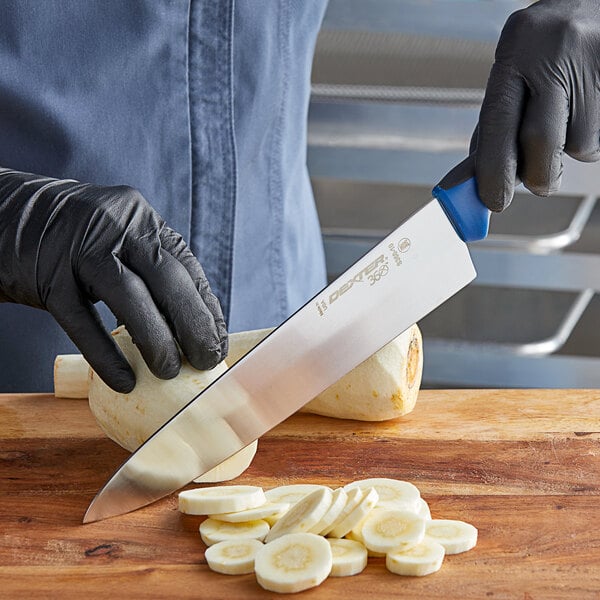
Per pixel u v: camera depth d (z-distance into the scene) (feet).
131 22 3.85
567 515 2.99
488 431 3.55
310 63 4.60
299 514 2.86
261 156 4.43
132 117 3.96
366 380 3.49
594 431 3.53
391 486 3.07
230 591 2.65
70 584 2.68
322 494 2.85
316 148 5.29
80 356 3.84
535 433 3.53
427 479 3.23
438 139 5.24
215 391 3.09
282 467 3.34
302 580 2.60
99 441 3.52
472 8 5.03
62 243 3.16
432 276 3.18
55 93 3.80
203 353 3.17
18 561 2.78
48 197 3.24
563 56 3.15
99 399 3.38
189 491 3.01
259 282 4.58
